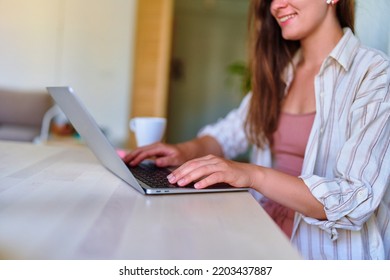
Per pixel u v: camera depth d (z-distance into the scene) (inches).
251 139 49.8
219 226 21.4
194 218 22.7
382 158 32.7
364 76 37.0
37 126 140.3
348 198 30.9
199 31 240.5
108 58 166.9
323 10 42.2
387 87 34.5
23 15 161.2
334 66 39.2
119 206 24.6
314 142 39.1
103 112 169.0
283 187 31.1
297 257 17.5
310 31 42.8
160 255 17.3
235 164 31.7
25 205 24.1
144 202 25.9
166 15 157.2
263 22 48.3
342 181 32.3
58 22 163.3
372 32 45.0
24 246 17.9
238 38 242.4
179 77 242.5
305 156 39.5
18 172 34.1
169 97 242.8
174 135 245.9
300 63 47.6
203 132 56.2
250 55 51.0
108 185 30.4
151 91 160.9
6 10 160.1
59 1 162.6
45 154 44.2
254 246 18.7
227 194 28.8
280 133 47.0
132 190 29.1
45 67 164.6
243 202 26.6
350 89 37.8
